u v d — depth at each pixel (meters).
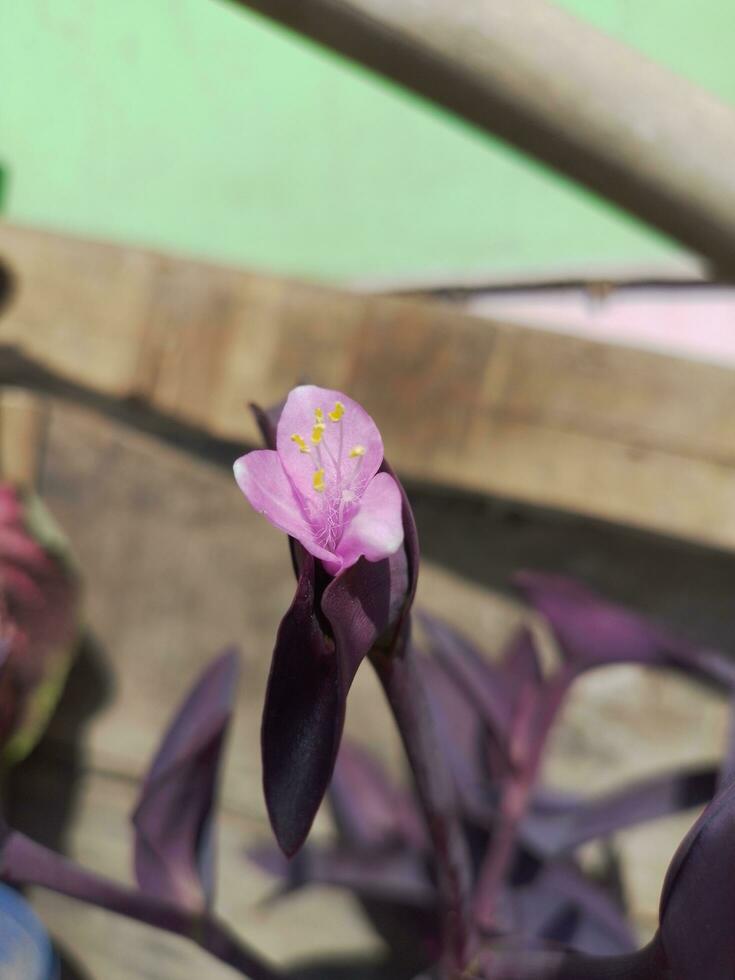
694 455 0.40
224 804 0.44
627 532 0.42
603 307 0.62
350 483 0.21
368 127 0.55
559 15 0.29
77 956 0.43
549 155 0.31
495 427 0.41
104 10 0.49
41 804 0.46
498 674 0.35
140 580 0.46
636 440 0.40
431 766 0.25
